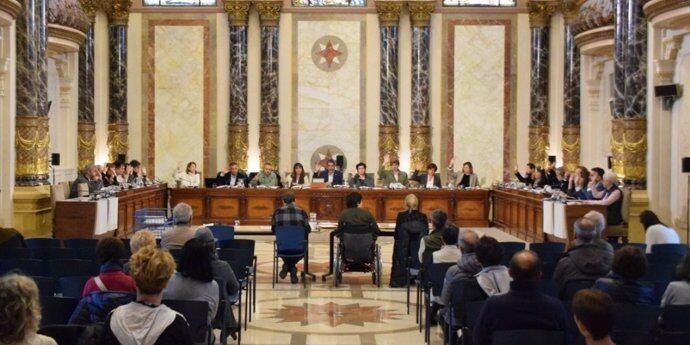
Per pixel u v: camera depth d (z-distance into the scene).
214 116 24.61
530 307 5.66
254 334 9.97
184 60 24.58
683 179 16.11
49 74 22.52
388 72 24.33
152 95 24.59
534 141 24.38
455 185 22.78
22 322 3.79
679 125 16.12
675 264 9.32
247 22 24.36
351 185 21.72
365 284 13.70
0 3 14.46
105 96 24.19
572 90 23.66
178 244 9.70
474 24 24.66
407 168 24.64
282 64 24.67
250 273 10.64
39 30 16.34
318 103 24.64
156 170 24.59
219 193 21.41
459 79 24.58
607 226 14.97
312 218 17.30
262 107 24.38
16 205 15.68
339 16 24.64
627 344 5.41
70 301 6.36
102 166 21.09
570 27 23.61
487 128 24.62
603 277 7.15
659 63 16.39
